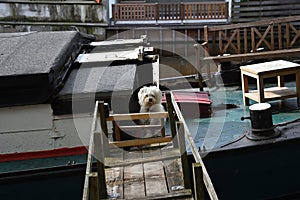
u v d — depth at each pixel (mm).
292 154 4578
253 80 7605
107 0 10789
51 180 4145
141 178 3756
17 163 4328
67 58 5305
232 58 7359
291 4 10250
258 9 10297
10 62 4562
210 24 10625
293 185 4695
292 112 5770
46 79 4070
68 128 4363
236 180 4465
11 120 4277
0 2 10875
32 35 6238
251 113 4684
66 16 10961
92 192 2682
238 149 4367
